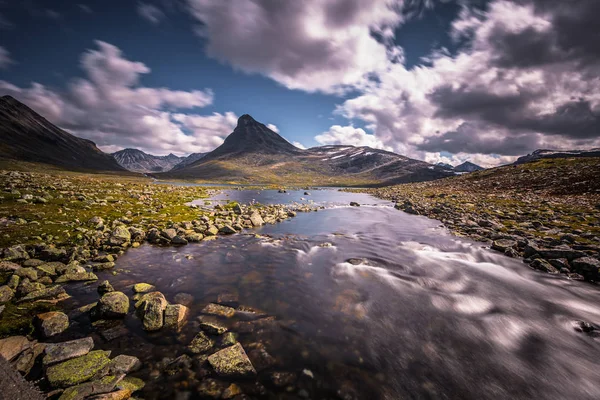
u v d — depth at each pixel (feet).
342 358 24.35
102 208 86.48
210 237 67.62
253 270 46.39
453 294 38.65
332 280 43.09
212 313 31.22
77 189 125.08
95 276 39.32
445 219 102.63
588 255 48.14
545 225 77.15
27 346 22.31
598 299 37.37
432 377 22.58
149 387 19.95
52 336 24.99
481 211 110.32
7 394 17.25
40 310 29.17
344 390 20.63
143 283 38.24
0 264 36.52
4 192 87.15
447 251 60.23
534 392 21.59
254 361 23.39
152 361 22.65
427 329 29.71
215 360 22.56
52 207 77.05
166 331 27.12
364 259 54.24
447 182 325.62
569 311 34.19
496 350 26.53
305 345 26.02
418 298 37.24
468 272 47.24
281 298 36.01
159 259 49.70
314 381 21.38
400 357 24.91
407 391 20.95
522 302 36.40
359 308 33.99
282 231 81.35
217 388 20.17
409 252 59.47
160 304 29.53
